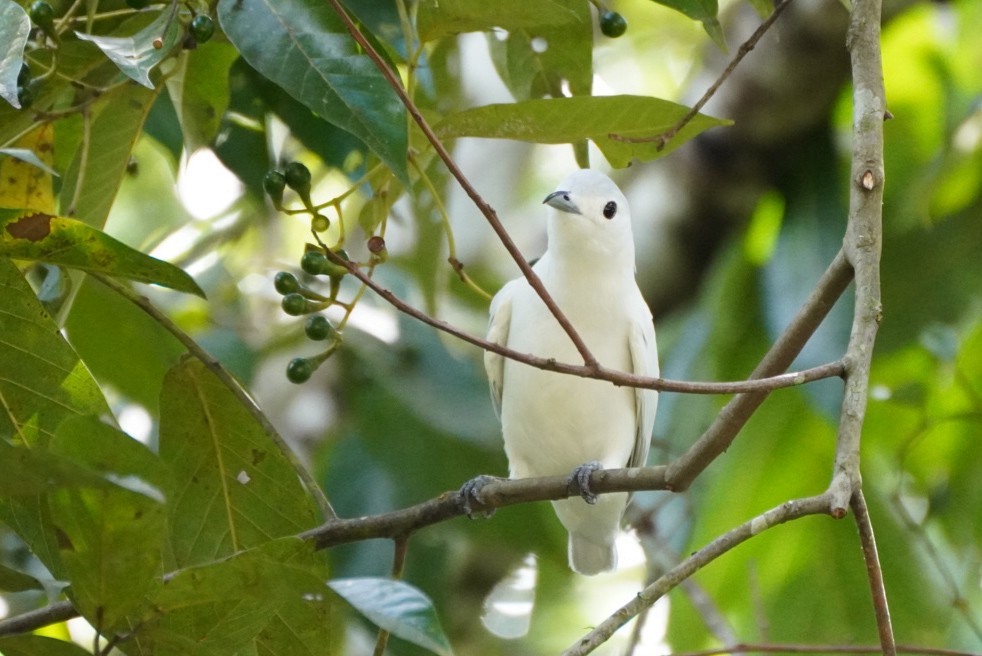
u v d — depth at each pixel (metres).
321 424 13.38
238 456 7.86
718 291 13.02
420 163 8.55
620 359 10.73
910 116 13.55
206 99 9.20
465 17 7.25
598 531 11.65
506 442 11.19
